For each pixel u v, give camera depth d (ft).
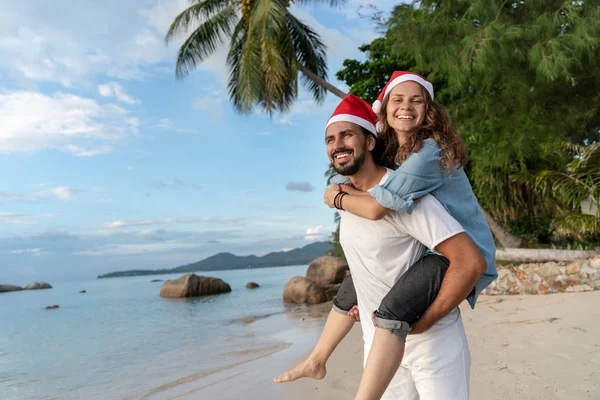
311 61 59.67
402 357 7.01
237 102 56.90
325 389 14.73
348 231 7.84
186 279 81.25
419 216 7.02
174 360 25.54
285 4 53.26
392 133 8.50
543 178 35.70
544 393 12.26
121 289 147.74
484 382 13.60
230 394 15.71
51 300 103.19
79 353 31.91
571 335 17.87
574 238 38.45
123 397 18.31
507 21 32.99
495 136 36.04
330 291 57.57
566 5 30.58
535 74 33.45
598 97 34.24
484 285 7.68
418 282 7.02
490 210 46.65
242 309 53.47
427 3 36.86
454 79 34.09
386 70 53.52
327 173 45.44
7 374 26.35
